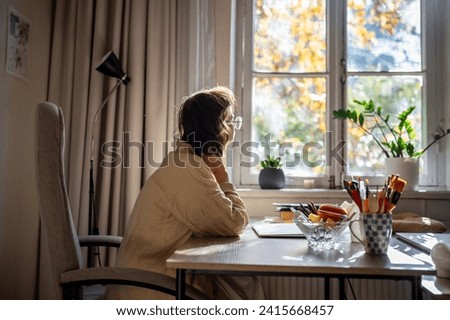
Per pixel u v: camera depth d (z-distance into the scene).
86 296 1.59
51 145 1.18
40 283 2.26
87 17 2.38
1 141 1.99
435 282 0.97
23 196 2.19
